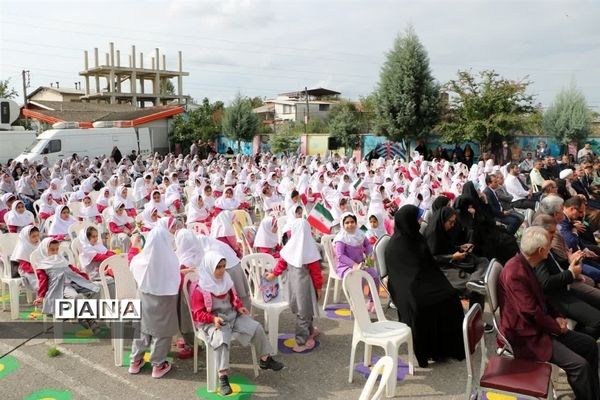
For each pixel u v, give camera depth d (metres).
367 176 15.45
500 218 8.80
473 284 5.38
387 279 5.57
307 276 5.46
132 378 5.04
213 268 4.78
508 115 24.14
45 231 10.61
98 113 39.88
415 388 4.73
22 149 27.14
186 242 5.71
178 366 5.31
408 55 25.98
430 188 12.60
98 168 23.02
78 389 4.82
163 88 63.78
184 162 25.14
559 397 4.49
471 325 3.75
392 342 4.64
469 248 5.94
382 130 27.53
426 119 26.20
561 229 6.24
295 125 43.84
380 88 27.00
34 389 4.82
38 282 6.10
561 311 4.85
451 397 4.55
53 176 18.95
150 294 4.90
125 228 9.91
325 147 33.72
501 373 3.81
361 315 4.94
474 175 15.34
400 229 5.26
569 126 27.67
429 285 5.14
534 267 4.36
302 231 5.46
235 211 10.02
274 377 5.01
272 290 5.76
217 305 4.83
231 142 38.31
